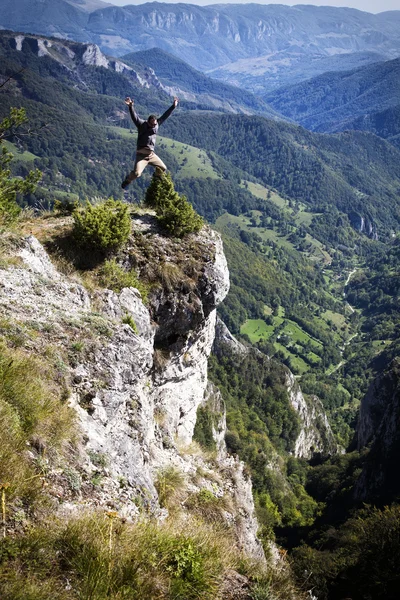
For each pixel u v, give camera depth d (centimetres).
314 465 12762
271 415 12244
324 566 2177
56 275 1157
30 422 600
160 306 1383
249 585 611
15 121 1322
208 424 5859
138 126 1355
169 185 1598
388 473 7475
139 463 830
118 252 1381
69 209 1559
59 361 763
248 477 1580
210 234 1591
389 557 1916
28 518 482
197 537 635
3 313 823
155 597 475
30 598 386
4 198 1354
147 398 1285
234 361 12962
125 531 531
